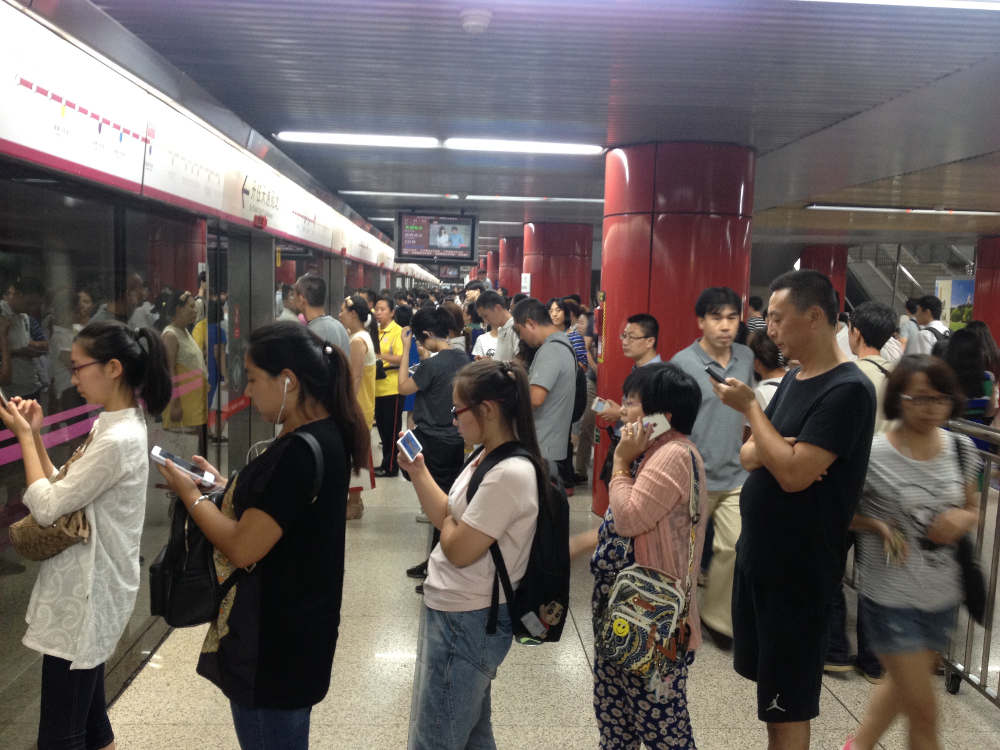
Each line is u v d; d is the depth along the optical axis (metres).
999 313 16.89
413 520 6.14
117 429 2.37
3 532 2.74
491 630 2.12
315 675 2.01
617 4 3.35
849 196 10.43
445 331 4.51
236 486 1.98
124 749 2.97
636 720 2.37
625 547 2.35
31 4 2.42
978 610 2.54
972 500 2.53
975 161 7.26
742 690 3.54
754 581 2.45
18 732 2.92
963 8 3.28
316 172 8.90
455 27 3.68
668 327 6.05
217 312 5.23
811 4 3.28
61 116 2.68
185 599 1.93
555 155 7.41
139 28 3.79
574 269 15.63
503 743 3.07
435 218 12.26
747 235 6.24
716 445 3.89
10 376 2.72
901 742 3.06
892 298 23.27
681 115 5.32
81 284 3.17
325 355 2.10
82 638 2.30
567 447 4.39
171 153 3.84
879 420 3.66
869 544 2.57
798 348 2.43
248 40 3.97
